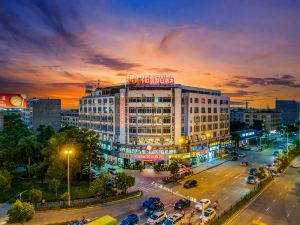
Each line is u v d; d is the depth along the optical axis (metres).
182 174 77.75
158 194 62.41
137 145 88.94
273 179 75.62
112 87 113.00
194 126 98.25
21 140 81.56
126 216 49.38
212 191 64.69
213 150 108.19
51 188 62.59
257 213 50.66
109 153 97.94
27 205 42.28
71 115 176.88
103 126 104.56
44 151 72.12
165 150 88.69
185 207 53.28
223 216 46.78
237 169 88.75
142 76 93.69
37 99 170.00
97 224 38.81
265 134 171.50
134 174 82.00
